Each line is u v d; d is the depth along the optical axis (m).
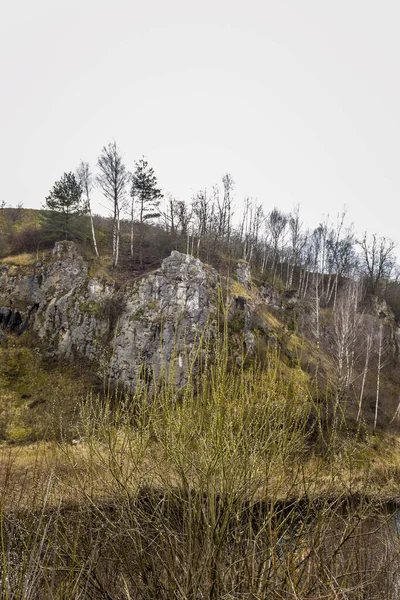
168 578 3.63
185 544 3.67
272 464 3.69
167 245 38.41
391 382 29.23
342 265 53.31
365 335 31.03
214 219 45.56
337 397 4.71
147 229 42.88
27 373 25.50
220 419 3.75
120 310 27.38
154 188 40.44
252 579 3.28
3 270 32.34
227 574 3.54
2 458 12.55
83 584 3.69
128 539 4.23
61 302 29.23
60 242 32.78
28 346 27.84
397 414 23.55
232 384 4.14
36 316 29.73
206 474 3.61
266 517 3.49
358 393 25.45
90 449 4.29
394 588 4.18
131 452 4.02
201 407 4.14
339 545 3.40
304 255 55.41
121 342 25.52
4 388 24.03
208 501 3.55
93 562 3.73
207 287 27.45
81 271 31.44
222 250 38.91
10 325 29.33
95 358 25.97
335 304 37.75
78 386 23.83
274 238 52.72
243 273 34.69
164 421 4.08
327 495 3.51
